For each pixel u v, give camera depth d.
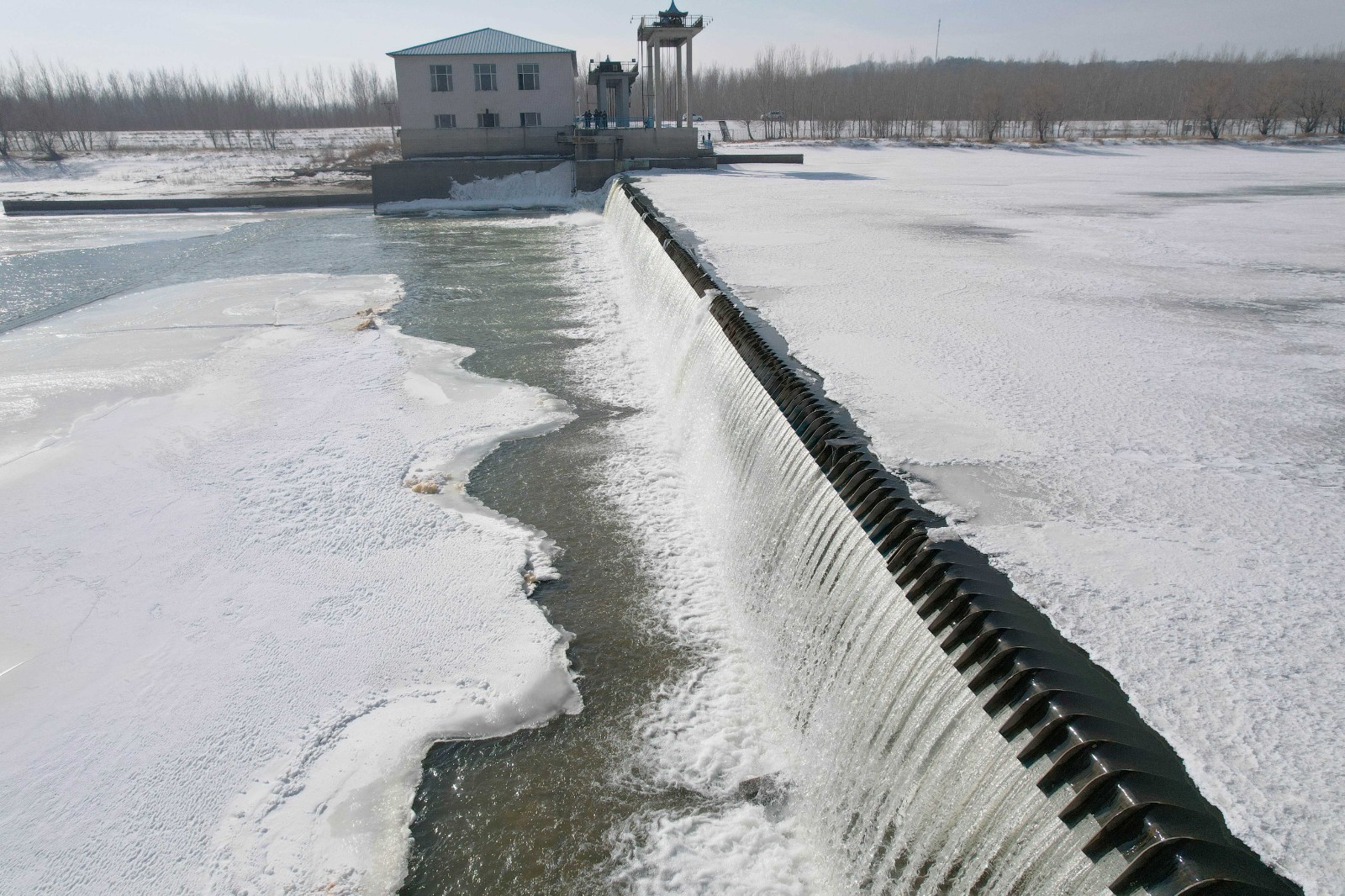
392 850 5.28
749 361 9.44
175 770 5.80
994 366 9.08
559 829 5.43
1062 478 6.40
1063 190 29.48
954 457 6.77
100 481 9.77
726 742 6.08
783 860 5.15
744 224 19.67
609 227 27.97
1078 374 8.80
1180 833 3.01
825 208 23.33
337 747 6.04
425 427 11.40
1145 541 5.43
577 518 9.14
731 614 7.55
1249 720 3.73
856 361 9.23
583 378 13.36
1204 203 25.11
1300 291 12.60
